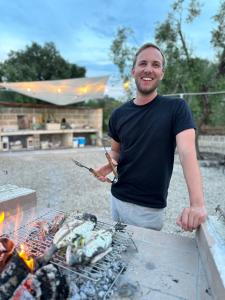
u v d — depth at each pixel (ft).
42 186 17.84
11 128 32.81
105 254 3.98
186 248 4.65
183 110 5.54
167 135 5.65
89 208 13.87
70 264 3.65
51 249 3.75
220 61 27.89
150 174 5.87
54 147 35.78
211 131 32.37
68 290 3.45
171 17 28.89
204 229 4.30
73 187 17.79
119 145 6.81
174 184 18.63
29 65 55.01
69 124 37.45
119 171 6.37
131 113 6.09
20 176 20.35
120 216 6.40
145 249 4.59
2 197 5.92
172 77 28.89
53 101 36.01
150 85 5.81
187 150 5.07
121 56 34.63
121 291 3.59
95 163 25.72
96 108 39.91
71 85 32.91
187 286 3.71
